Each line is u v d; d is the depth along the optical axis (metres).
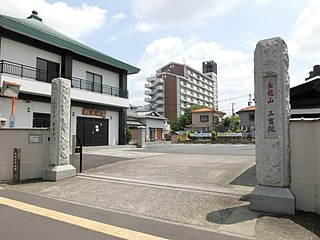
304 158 5.22
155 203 5.89
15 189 7.57
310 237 4.04
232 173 8.41
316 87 7.85
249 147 22.12
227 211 5.23
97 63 22.30
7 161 8.74
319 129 5.06
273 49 5.43
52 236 4.10
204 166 9.66
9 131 8.82
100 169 9.94
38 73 17.86
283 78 5.34
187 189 6.75
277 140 5.29
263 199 5.18
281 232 4.23
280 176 5.21
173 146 24.55
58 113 8.80
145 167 9.95
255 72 5.66
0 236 4.10
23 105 16.48
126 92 25.00
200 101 85.00
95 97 20.59
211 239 4.01
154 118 42.50
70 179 8.49
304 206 5.16
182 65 77.12
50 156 8.80
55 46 18.75
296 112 8.37
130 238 4.02
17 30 15.98
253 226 4.48
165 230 4.38
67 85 9.09
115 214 5.27
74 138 11.32
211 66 101.50
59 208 5.68
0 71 15.49
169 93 72.00
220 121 56.81
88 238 4.02
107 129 23.17
